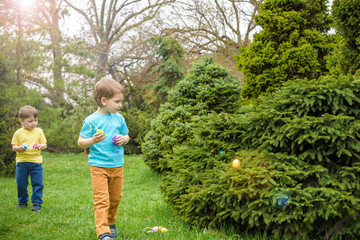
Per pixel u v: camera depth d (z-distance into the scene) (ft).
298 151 9.73
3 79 32.78
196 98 22.58
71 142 41.45
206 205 10.41
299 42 24.86
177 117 22.49
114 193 10.19
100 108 10.28
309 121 8.89
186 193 11.44
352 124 8.87
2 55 32.91
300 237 8.78
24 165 14.30
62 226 11.49
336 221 8.41
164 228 10.46
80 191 20.81
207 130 11.57
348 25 14.33
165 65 42.27
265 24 25.96
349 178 8.69
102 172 9.64
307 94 9.71
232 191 9.22
